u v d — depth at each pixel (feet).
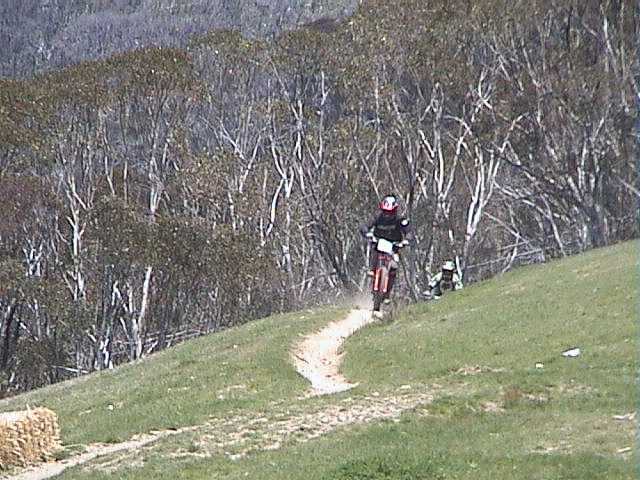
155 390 85.76
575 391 65.10
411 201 217.77
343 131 237.04
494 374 72.54
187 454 60.23
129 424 75.15
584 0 201.16
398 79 226.79
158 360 112.98
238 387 81.82
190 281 236.63
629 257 108.17
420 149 226.38
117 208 234.17
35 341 229.25
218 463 56.44
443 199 220.64
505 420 58.95
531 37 208.44
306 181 244.01
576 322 83.97
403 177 232.53
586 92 201.36
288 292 240.32
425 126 228.43
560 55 205.05
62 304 228.02
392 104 228.43
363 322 111.34
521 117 208.95
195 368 93.20
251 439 62.18
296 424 64.95
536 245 225.35
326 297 237.25
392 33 221.46
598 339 77.66
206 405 76.84
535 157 208.44
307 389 79.46
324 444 57.62
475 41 214.48
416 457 50.52
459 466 48.47
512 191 224.33
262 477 51.34
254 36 289.94
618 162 200.75
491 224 237.45
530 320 88.07
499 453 50.67
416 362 81.35
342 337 103.30
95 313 232.12
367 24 227.40
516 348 79.61
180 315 239.71
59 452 70.13
